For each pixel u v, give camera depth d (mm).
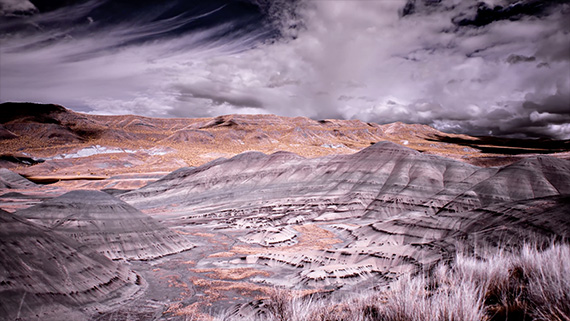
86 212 37250
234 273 31516
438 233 34594
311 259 33062
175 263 35250
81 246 21547
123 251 34906
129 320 17391
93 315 15734
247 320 5484
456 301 3531
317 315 4516
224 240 49375
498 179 54000
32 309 12492
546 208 20172
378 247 31828
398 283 4555
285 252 37250
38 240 16484
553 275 3510
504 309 3592
